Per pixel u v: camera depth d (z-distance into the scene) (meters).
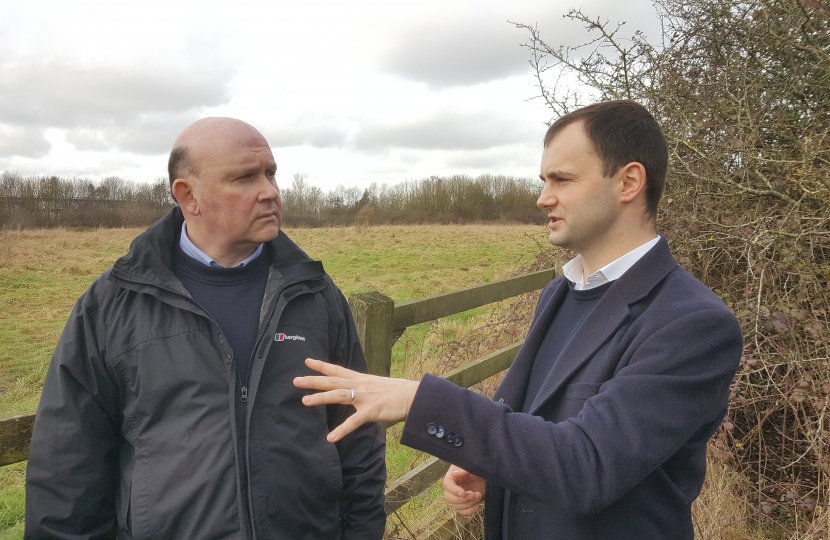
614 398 1.01
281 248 1.65
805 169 2.84
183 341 1.43
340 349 1.69
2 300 10.79
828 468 2.54
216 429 1.39
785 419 3.00
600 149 1.18
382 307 2.13
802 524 2.73
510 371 1.42
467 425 1.00
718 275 3.49
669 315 1.08
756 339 2.78
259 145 1.58
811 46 3.21
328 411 1.71
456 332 6.18
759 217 3.02
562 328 1.35
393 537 2.50
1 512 3.59
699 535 2.63
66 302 10.88
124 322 1.43
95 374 1.41
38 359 7.19
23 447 1.41
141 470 1.39
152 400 1.39
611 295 1.18
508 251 20.09
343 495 1.62
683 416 1.00
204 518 1.35
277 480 1.42
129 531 1.40
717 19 3.81
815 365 2.79
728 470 2.99
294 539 1.45
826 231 2.75
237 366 1.48
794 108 3.48
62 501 1.34
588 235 1.24
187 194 1.55
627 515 1.10
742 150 3.07
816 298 2.84
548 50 3.89
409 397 1.04
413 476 2.41
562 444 0.98
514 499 1.23
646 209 1.23
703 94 3.77
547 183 1.27
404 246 23.39
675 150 3.38
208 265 1.57
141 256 1.47
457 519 2.61
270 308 1.52
